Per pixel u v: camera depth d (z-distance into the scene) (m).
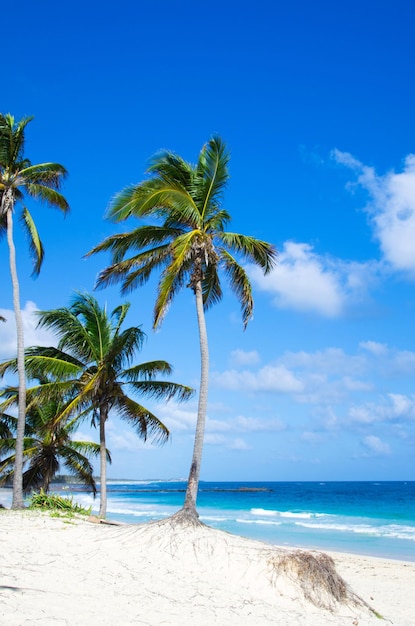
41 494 19.03
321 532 32.16
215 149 16.05
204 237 15.62
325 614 9.59
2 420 26.34
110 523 15.75
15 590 8.65
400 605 12.67
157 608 8.66
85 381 20.58
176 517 12.95
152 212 15.83
